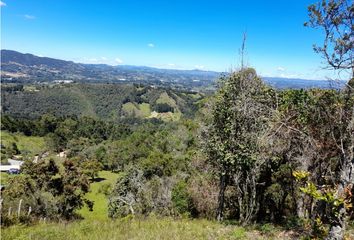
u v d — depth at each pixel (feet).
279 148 40.04
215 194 61.36
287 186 47.91
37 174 106.42
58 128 382.83
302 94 36.86
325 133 32.50
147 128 365.61
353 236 25.85
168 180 96.17
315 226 21.08
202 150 49.62
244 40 45.19
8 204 87.35
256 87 44.70
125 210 93.61
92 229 35.06
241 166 44.24
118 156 274.36
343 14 20.35
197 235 32.14
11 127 394.93
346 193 19.20
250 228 37.93
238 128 44.01
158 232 32.81
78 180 112.47
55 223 42.65
